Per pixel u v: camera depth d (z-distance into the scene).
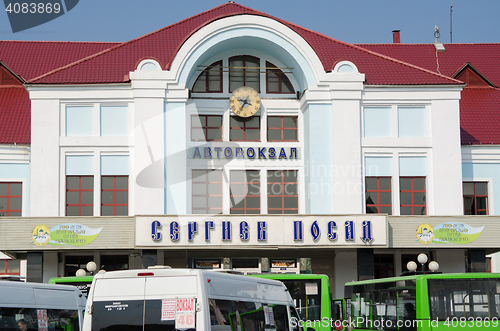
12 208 32.28
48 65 38.31
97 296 13.04
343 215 28.14
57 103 30.48
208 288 13.05
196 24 35.06
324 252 31.19
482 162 34.38
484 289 17.47
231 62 33.19
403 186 31.25
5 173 32.34
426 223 29.06
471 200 34.25
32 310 15.42
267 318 15.41
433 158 31.19
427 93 31.44
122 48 32.75
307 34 34.59
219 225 27.84
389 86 31.16
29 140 32.50
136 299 12.94
